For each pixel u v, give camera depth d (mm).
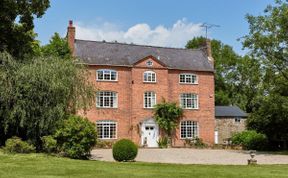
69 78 26781
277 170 20203
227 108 59094
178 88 48344
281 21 34250
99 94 44688
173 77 48281
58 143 25516
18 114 25047
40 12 31828
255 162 24219
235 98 76625
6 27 29922
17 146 24844
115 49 47656
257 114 46750
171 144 46719
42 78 25500
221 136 56000
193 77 49281
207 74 50062
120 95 45625
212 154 36062
